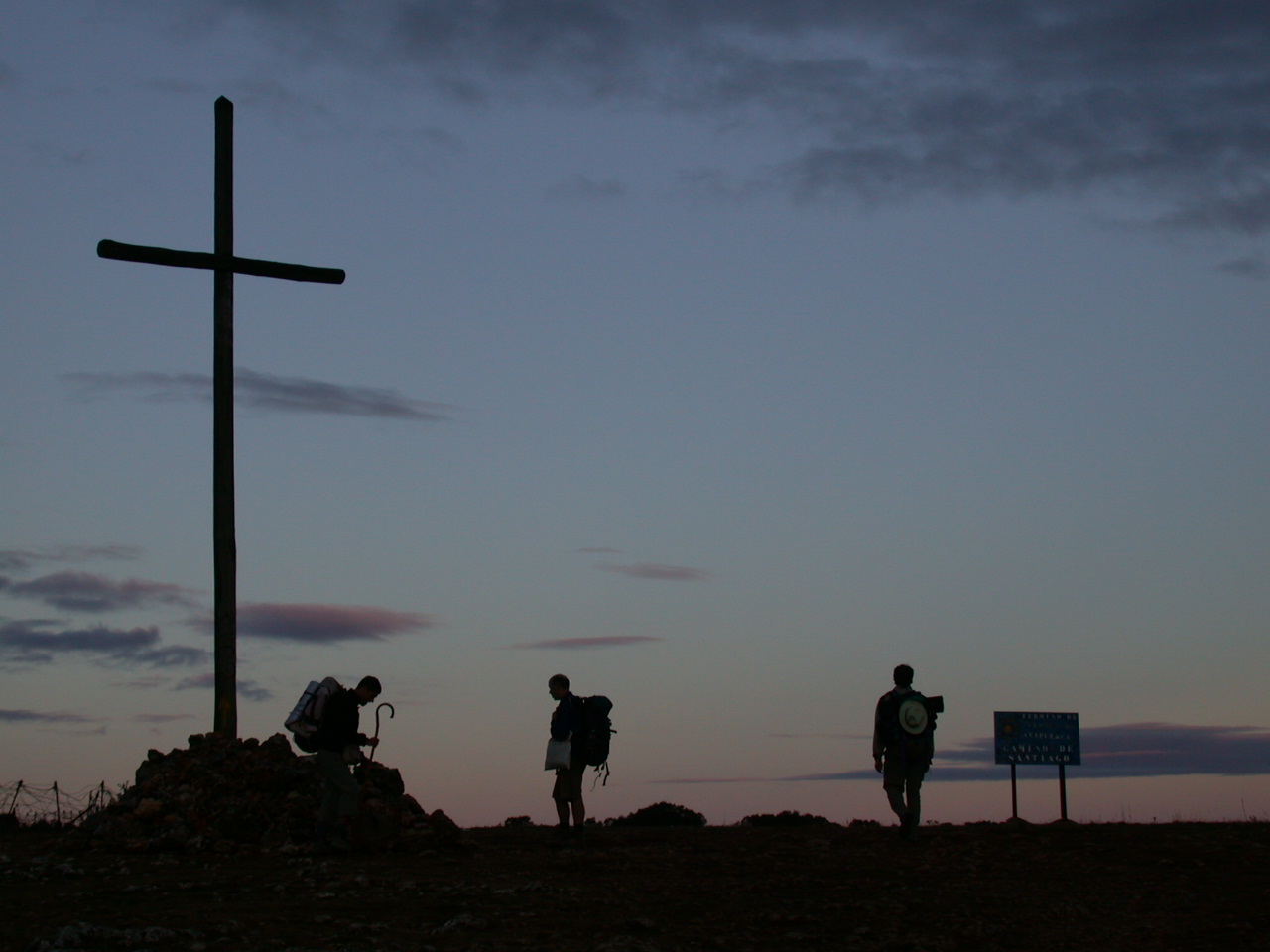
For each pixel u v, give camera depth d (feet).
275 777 54.08
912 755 54.19
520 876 45.37
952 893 42.06
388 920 36.42
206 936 33.86
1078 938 35.53
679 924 36.55
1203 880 45.27
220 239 65.05
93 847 51.39
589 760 54.70
